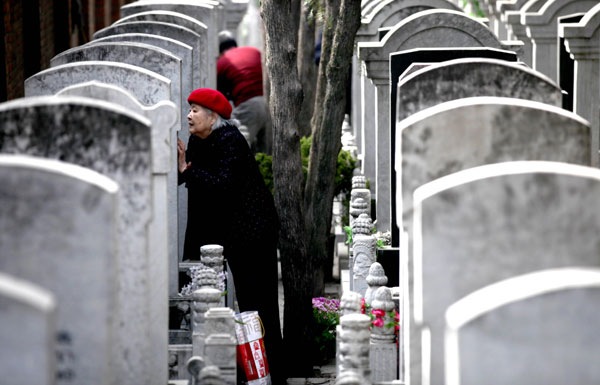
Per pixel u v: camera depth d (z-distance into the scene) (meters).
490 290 6.12
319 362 14.39
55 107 7.71
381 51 14.72
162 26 15.02
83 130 7.72
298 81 13.90
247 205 12.66
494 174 7.16
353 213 14.72
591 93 15.30
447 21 14.82
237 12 37.72
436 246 7.21
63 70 11.18
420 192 7.40
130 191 7.80
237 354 11.52
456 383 5.84
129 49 12.55
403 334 8.92
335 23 15.55
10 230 6.78
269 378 11.76
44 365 5.59
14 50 17.56
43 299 5.62
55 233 6.78
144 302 7.96
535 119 8.47
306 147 19.64
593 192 7.08
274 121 13.93
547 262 7.16
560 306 5.75
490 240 7.18
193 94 12.62
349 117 31.14
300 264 13.97
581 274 6.09
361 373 8.36
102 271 6.81
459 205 7.17
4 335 5.59
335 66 14.55
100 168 7.77
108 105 7.75
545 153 8.52
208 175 12.38
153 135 9.13
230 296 14.76
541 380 5.80
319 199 15.33
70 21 24.14
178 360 10.17
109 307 6.84
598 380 5.75
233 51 26.19
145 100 11.09
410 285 8.28
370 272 11.05
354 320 8.39
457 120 8.41
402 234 8.57
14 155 7.73
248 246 12.62
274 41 13.78
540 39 19.64
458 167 8.42
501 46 15.10
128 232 7.86
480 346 5.82
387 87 14.78
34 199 6.76
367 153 19.02
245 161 12.68
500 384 5.83
